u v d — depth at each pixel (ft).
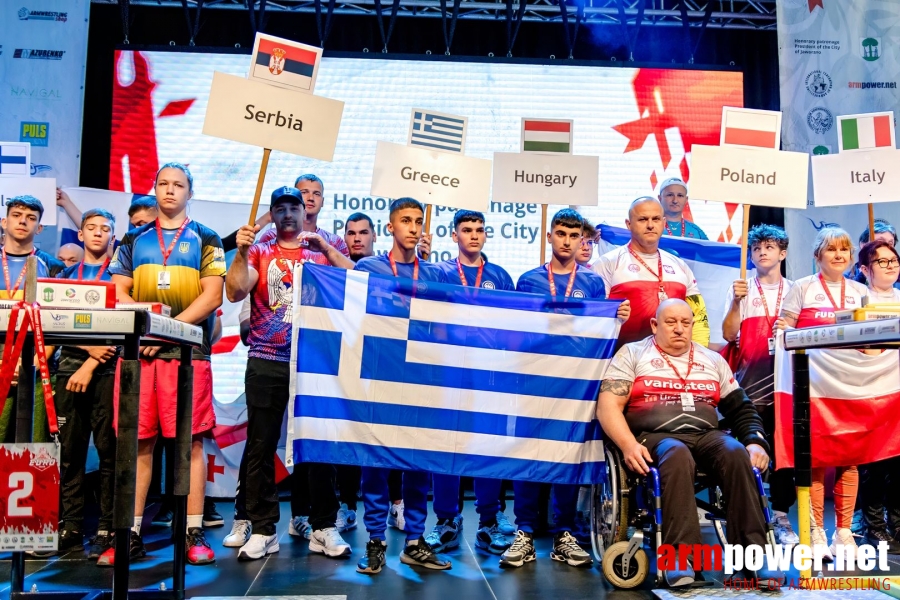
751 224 23.65
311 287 13.16
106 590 10.97
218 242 14.44
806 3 22.07
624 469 12.00
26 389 10.91
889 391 13.89
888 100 22.02
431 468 13.09
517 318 13.58
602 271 15.28
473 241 14.70
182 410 11.07
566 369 13.52
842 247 15.06
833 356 13.93
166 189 14.02
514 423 13.34
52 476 8.65
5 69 21.27
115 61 22.66
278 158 23.02
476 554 14.26
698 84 23.57
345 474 16.79
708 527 17.10
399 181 14.97
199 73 22.81
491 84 23.39
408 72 23.26
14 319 8.62
